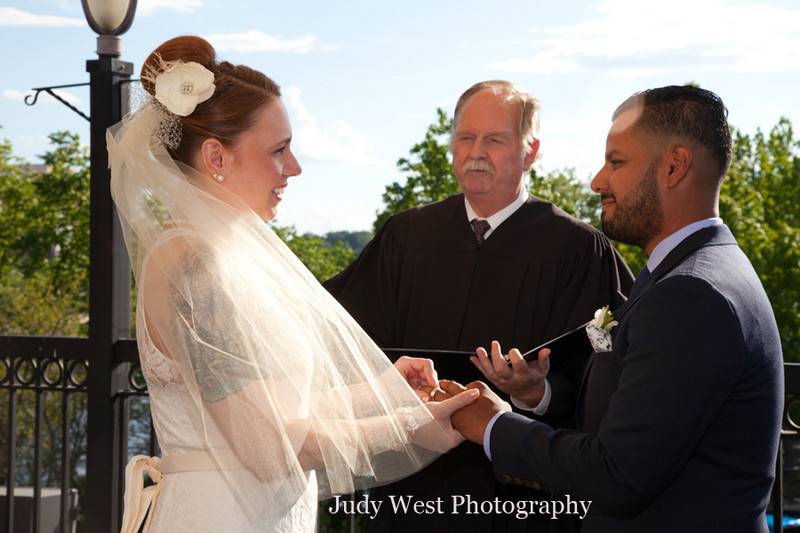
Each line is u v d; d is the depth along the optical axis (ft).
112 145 6.77
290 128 7.12
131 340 12.16
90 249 12.21
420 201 58.23
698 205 6.29
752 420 5.88
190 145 6.82
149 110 6.84
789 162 84.17
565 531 9.47
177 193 6.55
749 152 87.86
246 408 6.26
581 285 10.22
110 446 12.16
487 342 10.22
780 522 9.67
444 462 9.68
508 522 9.58
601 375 6.46
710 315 5.68
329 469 6.72
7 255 73.00
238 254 6.56
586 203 88.12
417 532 9.76
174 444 6.61
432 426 7.11
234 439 6.27
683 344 5.65
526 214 10.55
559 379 8.75
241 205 6.83
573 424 8.81
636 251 68.90
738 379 5.75
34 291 66.54
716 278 5.83
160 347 6.55
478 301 10.34
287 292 6.80
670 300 5.77
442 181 58.13
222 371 6.23
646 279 6.44
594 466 5.85
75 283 69.87
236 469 6.42
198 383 6.27
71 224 72.64
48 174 73.56
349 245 80.28
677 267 6.04
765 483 5.97
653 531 5.92
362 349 7.28
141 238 6.59
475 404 7.13
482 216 10.58
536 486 6.48
